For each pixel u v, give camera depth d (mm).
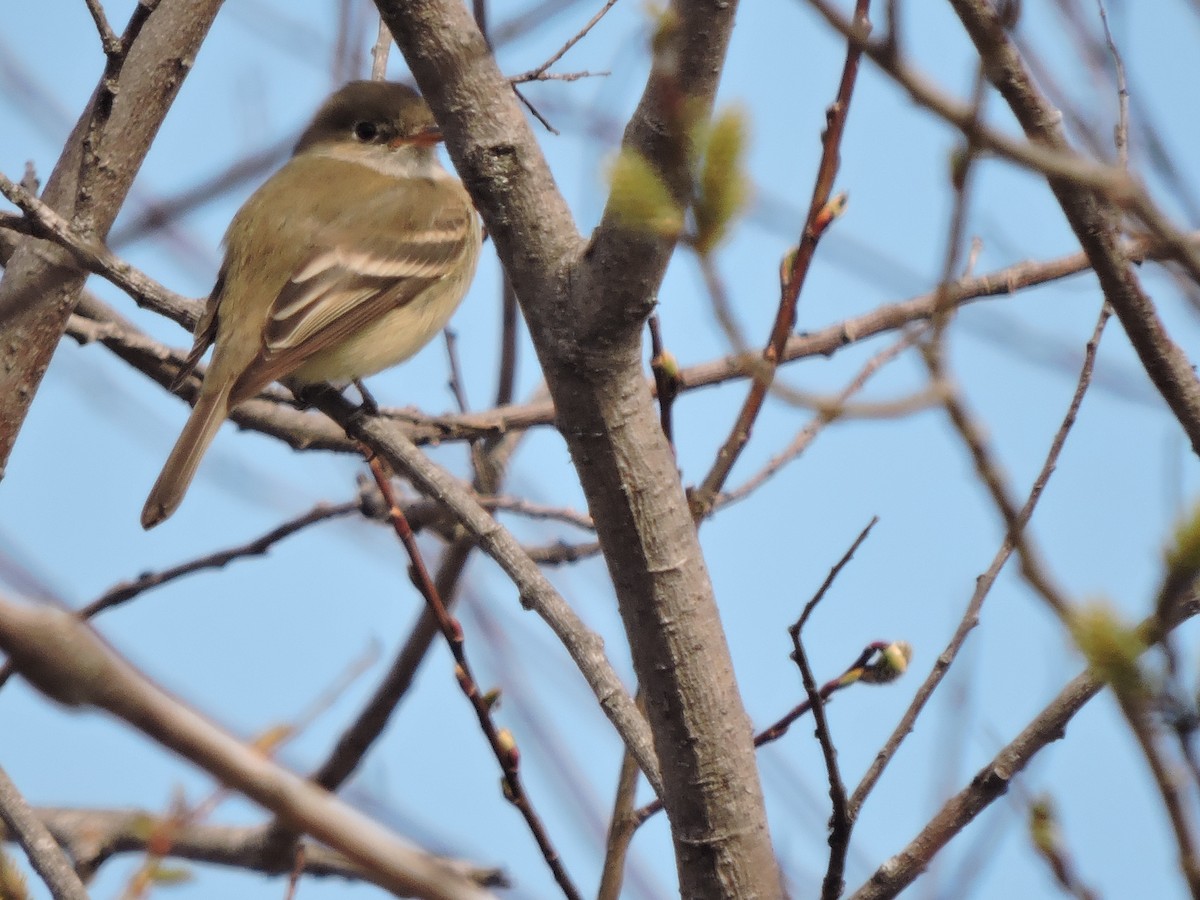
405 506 10820
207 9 9188
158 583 10445
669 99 4324
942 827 6258
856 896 6297
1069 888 5723
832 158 6938
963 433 4066
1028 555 3875
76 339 10195
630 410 6246
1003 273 10484
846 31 3760
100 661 2988
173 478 10188
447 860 8344
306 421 11008
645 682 6430
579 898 6840
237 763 3246
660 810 7277
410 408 10719
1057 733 6168
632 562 6344
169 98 9117
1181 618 4445
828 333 10578
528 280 6172
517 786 6910
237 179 8344
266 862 10422
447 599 10727
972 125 3820
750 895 6332
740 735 6383
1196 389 6012
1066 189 5754
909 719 6453
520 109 6191
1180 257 3918
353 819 3465
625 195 4059
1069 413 6695
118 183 8930
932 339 4195
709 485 7266
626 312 6004
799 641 6133
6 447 8922
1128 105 5938
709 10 5000
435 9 6039
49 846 7070
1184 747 3873
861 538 6219
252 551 10625
